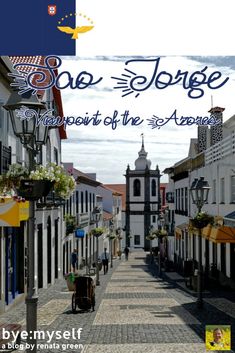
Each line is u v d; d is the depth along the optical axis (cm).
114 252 8819
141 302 2267
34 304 992
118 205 10031
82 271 4603
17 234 2342
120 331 1557
